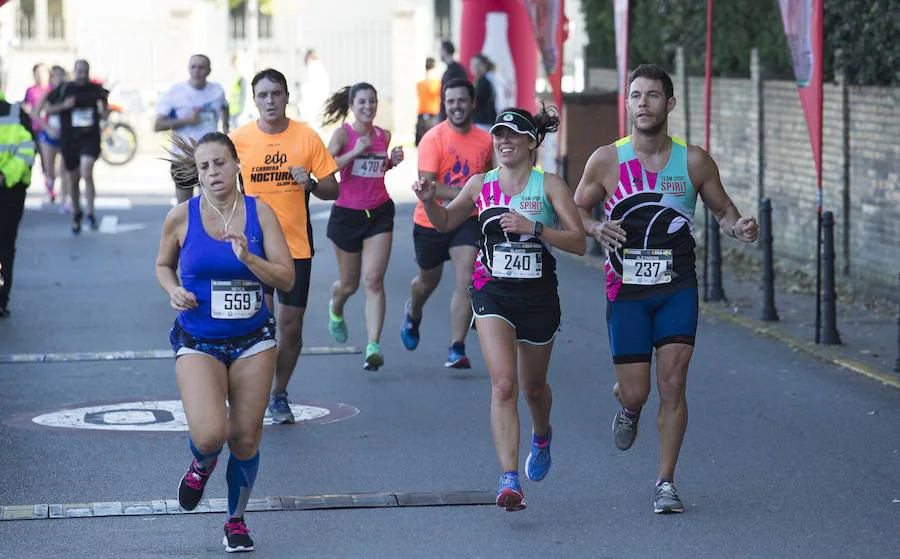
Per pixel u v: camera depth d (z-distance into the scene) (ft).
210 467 58.03
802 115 144.15
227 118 136.05
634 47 207.62
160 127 134.41
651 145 64.03
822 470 71.61
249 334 58.18
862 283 130.00
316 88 301.02
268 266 57.16
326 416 84.43
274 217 58.70
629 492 67.77
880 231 127.24
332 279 145.48
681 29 186.80
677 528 61.87
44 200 220.64
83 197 225.76
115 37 340.80
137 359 103.55
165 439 78.59
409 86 344.49
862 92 130.00
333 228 96.17
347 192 95.04
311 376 96.53
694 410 85.71
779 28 153.89
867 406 86.28
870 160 128.77
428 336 111.86
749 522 62.75
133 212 203.82
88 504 65.57
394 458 74.38
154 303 128.67
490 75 219.20
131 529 61.93
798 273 144.15
